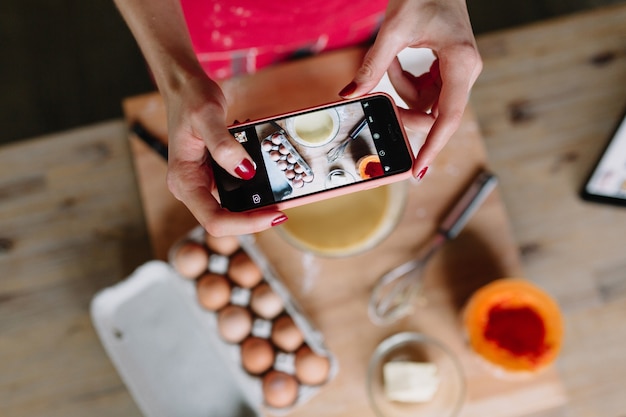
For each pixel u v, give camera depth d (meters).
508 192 0.90
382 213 0.77
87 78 1.33
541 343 0.74
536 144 0.90
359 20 0.77
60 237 0.88
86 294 0.89
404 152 0.54
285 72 0.79
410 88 0.63
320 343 0.77
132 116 0.84
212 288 0.78
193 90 0.51
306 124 0.55
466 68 0.54
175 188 0.55
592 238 0.88
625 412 0.85
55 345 0.88
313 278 0.80
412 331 0.79
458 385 0.77
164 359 0.80
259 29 0.74
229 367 0.80
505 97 0.91
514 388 0.77
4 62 1.34
